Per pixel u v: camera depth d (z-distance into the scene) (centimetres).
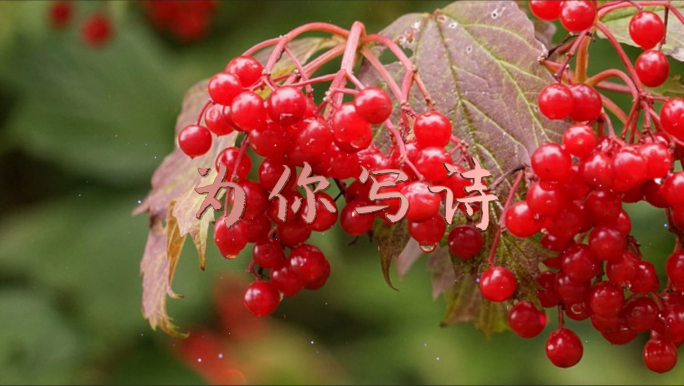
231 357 92
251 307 54
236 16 86
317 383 92
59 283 87
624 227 52
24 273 89
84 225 89
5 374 85
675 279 53
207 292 85
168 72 91
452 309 68
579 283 53
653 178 51
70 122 90
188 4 87
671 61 64
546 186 51
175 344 91
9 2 87
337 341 95
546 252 53
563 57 59
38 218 90
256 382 92
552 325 86
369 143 51
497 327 68
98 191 91
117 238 89
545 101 52
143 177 90
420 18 57
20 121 89
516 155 54
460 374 87
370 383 91
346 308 93
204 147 54
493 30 55
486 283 53
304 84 52
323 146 51
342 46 56
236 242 53
